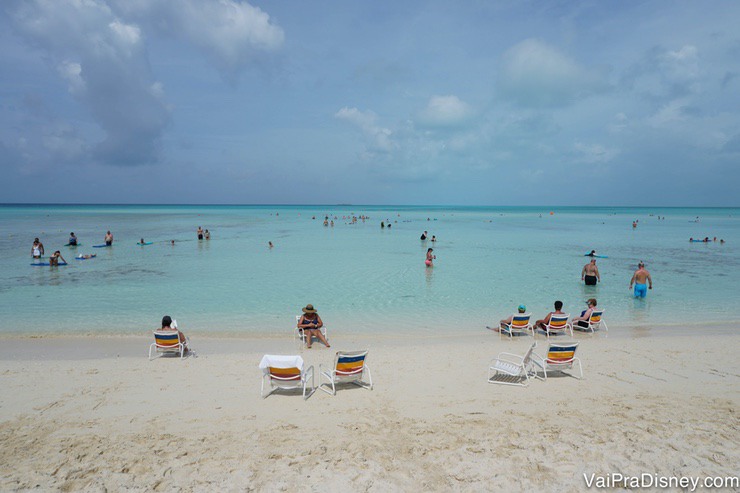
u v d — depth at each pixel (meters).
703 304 18.03
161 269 26.41
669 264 29.08
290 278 23.53
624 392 9.15
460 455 6.59
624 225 78.81
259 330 14.35
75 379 9.96
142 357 11.68
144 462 6.45
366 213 146.88
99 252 34.88
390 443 7.00
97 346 12.64
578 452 6.62
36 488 5.79
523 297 19.25
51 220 82.19
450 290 20.56
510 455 6.57
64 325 14.74
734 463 6.28
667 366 10.82
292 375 8.87
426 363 11.12
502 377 10.13
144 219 89.38
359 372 9.29
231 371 10.55
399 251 36.22
